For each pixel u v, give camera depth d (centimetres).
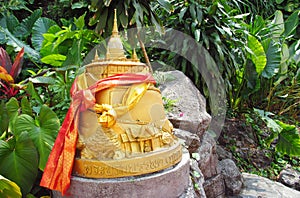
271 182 368
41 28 468
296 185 387
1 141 217
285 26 566
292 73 527
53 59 349
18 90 301
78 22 368
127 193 188
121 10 302
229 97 459
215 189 325
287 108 523
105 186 186
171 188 204
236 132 463
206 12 389
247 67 448
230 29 405
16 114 247
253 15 589
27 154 216
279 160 443
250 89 469
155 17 321
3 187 193
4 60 319
